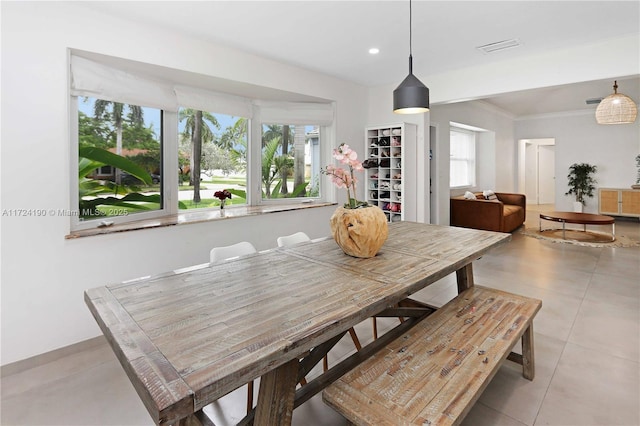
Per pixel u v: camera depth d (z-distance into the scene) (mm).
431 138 5953
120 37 2545
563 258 4559
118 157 2895
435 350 1489
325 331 1118
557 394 1875
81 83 2494
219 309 1250
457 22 2785
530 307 1948
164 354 949
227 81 3285
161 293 1406
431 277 1634
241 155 4047
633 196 7406
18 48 2104
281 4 2439
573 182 8227
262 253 2057
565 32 3012
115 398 1918
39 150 2205
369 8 2523
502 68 3773
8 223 2107
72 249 2369
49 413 1795
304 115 4289
